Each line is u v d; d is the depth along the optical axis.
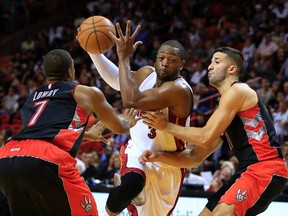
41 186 4.94
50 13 25.22
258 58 16.42
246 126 5.37
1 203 8.48
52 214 5.09
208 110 14.83
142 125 5.80
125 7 22.48
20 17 24.89
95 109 5.24
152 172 5.80
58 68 5.36
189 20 20.75
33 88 19.06
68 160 5.02
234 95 5.30
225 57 5.51
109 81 6.11
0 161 5.04
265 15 18.52
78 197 5.05
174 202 6.00
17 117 18.28
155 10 21.56
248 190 5.25
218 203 5.29
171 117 5.59
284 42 16.86
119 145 14.06
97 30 5.69
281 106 13.37
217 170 11.27
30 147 4.98
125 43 5.41
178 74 5.64
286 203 7.96
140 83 5.90
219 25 19.45
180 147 5.79
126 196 5.60
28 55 22.23
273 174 5.29
